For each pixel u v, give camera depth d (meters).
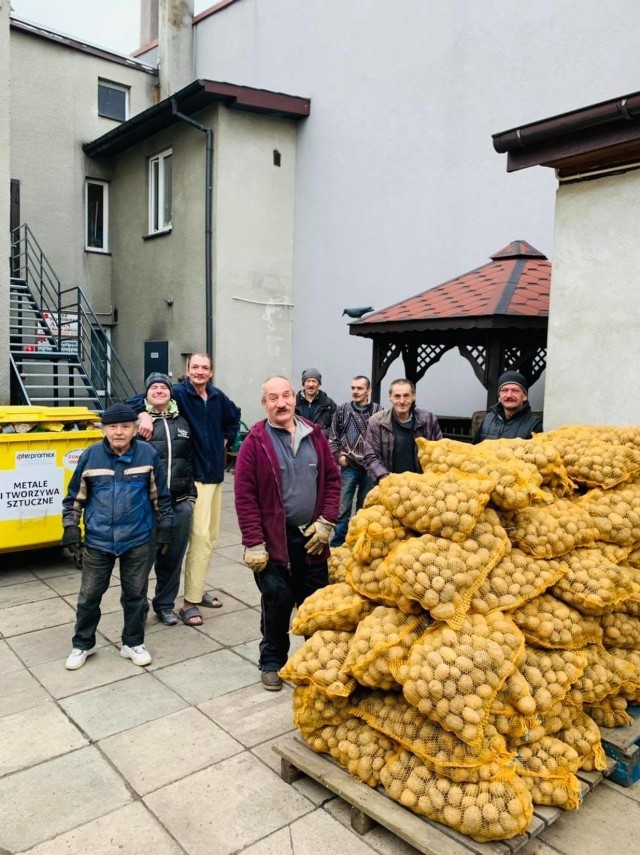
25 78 12.38
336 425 6.25
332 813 2.65
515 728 2.43
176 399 4.48
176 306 11.89
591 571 2.71
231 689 3.66
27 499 5.51
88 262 13.47
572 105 7.36
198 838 2.50
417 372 7.71
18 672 3.84
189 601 4.68
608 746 2.83
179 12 13.73
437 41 8.75
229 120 10.65
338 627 2.81
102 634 4.41
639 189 4.20
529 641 2.60
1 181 7.75
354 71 10.02
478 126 8.32
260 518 3.53
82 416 5.90
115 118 13.72
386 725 2.57
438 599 2.39
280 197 11.27
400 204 9.40
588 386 4.48
